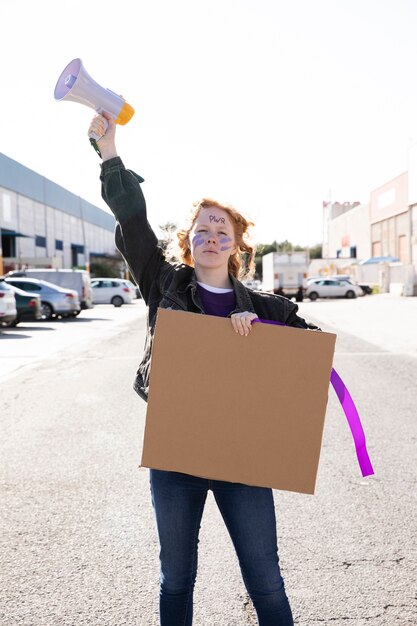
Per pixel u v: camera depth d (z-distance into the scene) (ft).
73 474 15.74
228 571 10.59
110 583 10.09
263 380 6.63
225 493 6.85
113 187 7.50
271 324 6.68
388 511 13.09
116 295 121.70
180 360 6.68
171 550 6.91
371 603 9.42
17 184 202.39
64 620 9.02
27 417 22.53
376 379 30.12
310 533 12.00
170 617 6.92
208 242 7.26
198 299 7.25
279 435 6.64
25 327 66.03
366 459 7.02
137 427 20.83
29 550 11.32
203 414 6.66
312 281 143.13
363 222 234.17
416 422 21.21
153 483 7.04
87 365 36.19
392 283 159.53
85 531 12.16
